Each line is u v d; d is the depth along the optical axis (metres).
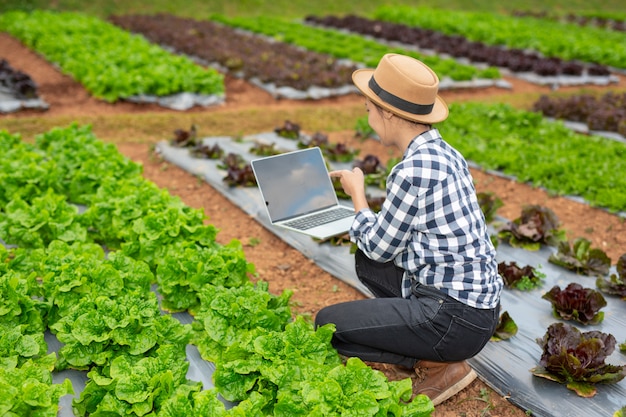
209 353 4.08
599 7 33.62
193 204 7.21
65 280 4.31
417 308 3.54
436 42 18.44
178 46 15.34
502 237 6.33
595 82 15.58
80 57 12.58
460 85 14.07
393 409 3.27
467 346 3.52
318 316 3.99
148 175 8.01
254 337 3.86
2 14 20.58
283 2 26.78
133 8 23.33
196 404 3.19
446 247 3.35
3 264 4.53
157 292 4.99
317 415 3.13
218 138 9.42
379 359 3.82
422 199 3.29
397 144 3.63
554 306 4.93
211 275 4.62
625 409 3.71
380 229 3.46
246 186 7.48
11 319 4.07
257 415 3.31
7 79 10.78
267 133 9.82
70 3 22.52
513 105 12.93
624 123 10.45
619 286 5.29
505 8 31.69
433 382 3.97
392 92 3.38
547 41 18.52
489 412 4.00
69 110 10.86
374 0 29.25
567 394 4.02
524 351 4.48
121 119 10.22
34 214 5.44
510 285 5.33
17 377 3.43
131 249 5.16
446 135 9.59
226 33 18.05
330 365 3.72
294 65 13.91
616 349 4.54
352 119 11.35
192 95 11.51
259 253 6.13
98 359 3.79
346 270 5.69
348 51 16.30
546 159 8.59
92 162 6.65
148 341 3.87
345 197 7.21
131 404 3.39
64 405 3.68
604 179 7.81
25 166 6.40
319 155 4.86
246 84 13.31
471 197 3.44
